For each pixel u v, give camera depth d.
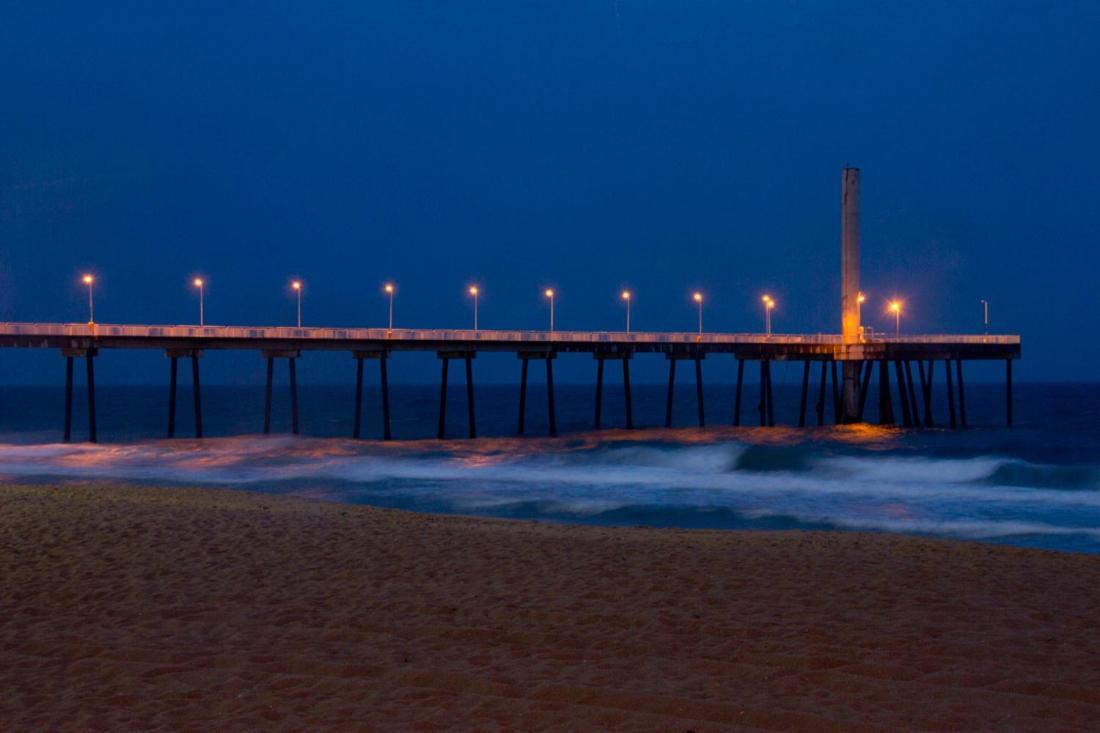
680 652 8.73
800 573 12.45
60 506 18.77
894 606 10.55
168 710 7.27
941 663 8.30
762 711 7.08
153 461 38.62
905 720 6.89
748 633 9.38
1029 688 7.59
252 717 7.09
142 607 10.52
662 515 24.23
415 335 48.94
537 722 6.92
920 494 28.05
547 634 9.37
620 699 7.39
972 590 11.44
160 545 14.31
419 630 9.53
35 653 8.80
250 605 10.62
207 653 8.74
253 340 46.53
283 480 32.41
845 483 30.95
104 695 7.63
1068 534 20.84
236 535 15.30
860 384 60.53
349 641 9.16
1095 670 8.08
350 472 34.88
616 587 11.53
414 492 29.09
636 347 54.16
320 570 12.55
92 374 46.16
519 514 24.73
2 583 11.70
